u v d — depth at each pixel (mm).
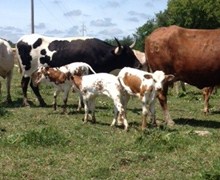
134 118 14000
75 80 12586
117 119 12312
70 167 8602
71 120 13172
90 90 12359
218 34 12820
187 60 12922
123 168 8617
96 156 9242
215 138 11055
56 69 14438
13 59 16828
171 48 13070
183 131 11656
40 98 16375
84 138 10758
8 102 17031
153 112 11984
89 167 8602
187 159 9148
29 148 9727
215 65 12695
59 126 12258
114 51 16203
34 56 16328
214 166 8383
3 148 9727
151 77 11430
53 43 16422
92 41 16453
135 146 9875
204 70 12820
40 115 14016
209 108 17234
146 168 8625
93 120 12734
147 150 9672
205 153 9594
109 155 9312
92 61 16266
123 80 11820
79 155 9344
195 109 17078
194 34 13031
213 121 14234
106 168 8438
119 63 16484
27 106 16141
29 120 13062
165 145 9891
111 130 11805
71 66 14898
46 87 22609
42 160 8938
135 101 18422
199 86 13359
